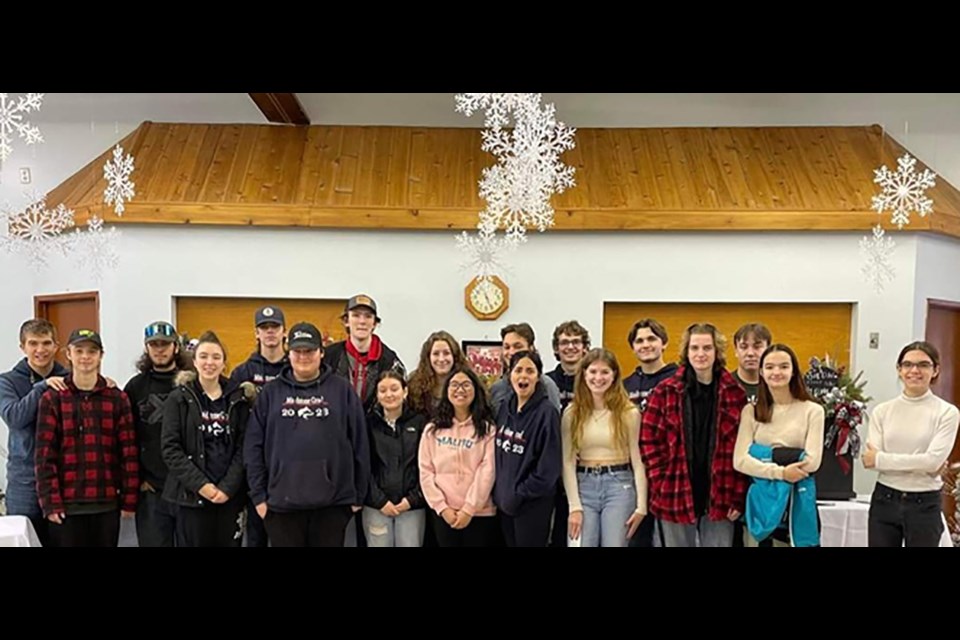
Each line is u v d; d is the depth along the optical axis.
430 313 4.75
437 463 2.77
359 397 2.92
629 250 4.73
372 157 4.92
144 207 4.55
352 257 4.74
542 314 4.76
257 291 4.73
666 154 4.95
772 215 4.57
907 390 2.73
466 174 4.84
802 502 2.56
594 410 2.77
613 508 2.72
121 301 4.65
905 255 4.60
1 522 2.81
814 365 3.36
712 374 2.70
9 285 5.07
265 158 4.88
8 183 5.03
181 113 5.08
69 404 2.80
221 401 2.81
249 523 2.90
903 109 5.02
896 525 2.74
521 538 2.72
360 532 2.96
